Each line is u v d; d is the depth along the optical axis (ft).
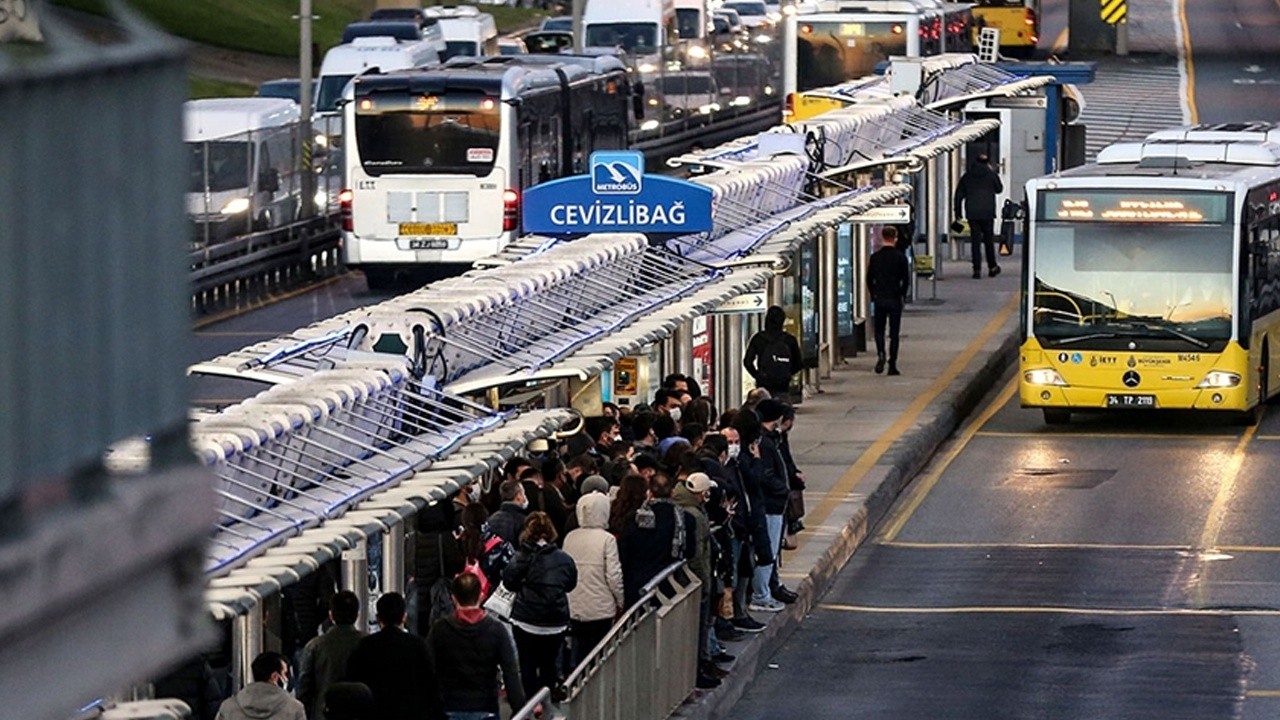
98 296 30.83
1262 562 201.36
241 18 624.18
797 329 262.26
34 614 29.37
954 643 174.91
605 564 131.03
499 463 108.78
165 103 32.14
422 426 113.70
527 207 201.26
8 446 29.14
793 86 460.55
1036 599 189.26
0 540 29.14
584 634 131.34
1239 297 261.44
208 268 315.37
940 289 360.07
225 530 85.15
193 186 318.65
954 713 155.33
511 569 124.77
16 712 29.19
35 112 29.84
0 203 29.12
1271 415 278.67
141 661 31.14
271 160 341.82
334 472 100.94
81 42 31.78
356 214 324.60
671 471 148.15
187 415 32.50
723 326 229.45
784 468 175.83
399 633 102.63
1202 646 172.55
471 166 322.96
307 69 401.70
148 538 31.27
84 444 30.50
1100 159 287.69
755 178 229.45
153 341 31.86
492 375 138.31
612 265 173.17
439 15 542.16
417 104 322.75
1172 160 282.56
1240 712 154.61
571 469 149.48
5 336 29.14
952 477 242.17
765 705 158.10
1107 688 160.97
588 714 117.91
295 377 125.49
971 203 367.86
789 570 188.14
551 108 347.97
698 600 147.74
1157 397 262.67
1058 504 227.40
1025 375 266.16
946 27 484.33
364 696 93.71
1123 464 247.70
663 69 470.39
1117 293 263.70
